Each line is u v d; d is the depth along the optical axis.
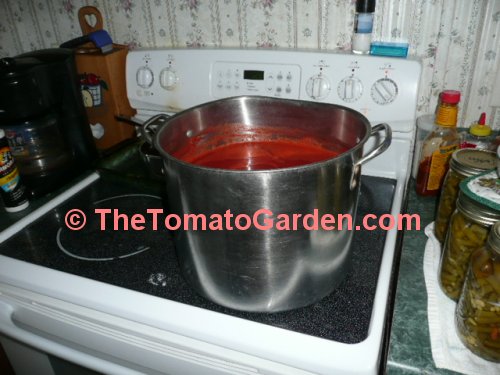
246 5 0.94
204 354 0.55
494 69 0.83
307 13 0.90
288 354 0.49
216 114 0.73
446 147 0.79
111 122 1.08
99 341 0.63
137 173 0.94
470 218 0.54
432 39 0.84
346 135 0.68
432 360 0.50
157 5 1.02
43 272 0.64
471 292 0.49
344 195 0.53
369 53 0.86
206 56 0.93
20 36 1.22
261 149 0.78
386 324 0.64
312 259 0.54
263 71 0.89
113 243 0.73
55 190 0.92
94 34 1.01
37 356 0.82
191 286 0.62
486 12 0.79
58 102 0.88
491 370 0.48
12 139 0.85
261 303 0.56
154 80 0.98
